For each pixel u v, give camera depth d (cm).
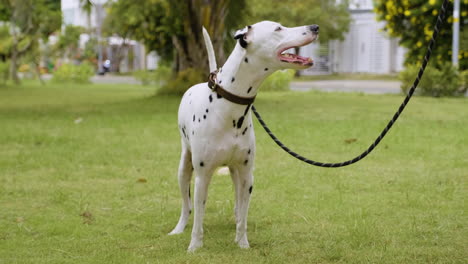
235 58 402
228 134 415
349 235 475
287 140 967
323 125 1137
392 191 628
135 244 463
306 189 642
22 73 4988
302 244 455
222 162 422
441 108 1470
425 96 1925
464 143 916
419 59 2145
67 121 1266
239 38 391
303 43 387
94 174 727
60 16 3170
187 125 445
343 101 1716
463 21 2069
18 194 628
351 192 627
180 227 498
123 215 549
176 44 1902
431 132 1032
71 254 439
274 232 488
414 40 2186
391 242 457
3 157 835
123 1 2334
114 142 967
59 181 691
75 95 2234
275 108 1496
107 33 4984
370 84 3008
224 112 409
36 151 884
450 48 2073
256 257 425
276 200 598
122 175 720
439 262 408
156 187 658
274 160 809
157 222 528
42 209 571
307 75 4128
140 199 611
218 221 528
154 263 413
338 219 527
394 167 752
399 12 2142
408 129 1071
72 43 4009
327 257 423
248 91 405
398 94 2022
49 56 3944
